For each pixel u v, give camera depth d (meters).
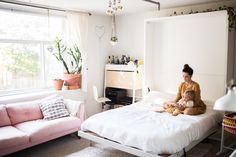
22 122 3.63
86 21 4.82
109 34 5.53
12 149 3.01
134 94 4.80
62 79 4.74
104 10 4.72
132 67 4.81
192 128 2.92
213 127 3.55
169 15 4.55
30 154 3.32
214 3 4.04
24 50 4.31
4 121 3.43
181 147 2.64
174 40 4.34
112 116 3.37
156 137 2.59
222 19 3.69
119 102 5.12
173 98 4.15
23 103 3.77
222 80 3.77
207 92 3.98
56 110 3.81
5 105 3.59
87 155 3.29
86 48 4.86
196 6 4.23
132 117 3.31
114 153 3.35
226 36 3.62
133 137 2.74
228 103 1.20
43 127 3.32
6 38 4.04
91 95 5.21
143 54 5.01
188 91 3.60
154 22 4.57
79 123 3.81
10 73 4.16
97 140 3.15
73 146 3.61
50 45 4.68
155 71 4.66
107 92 5.27
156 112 3.62
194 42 4.07
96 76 5.30
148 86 4.63
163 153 2.56
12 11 4.02
